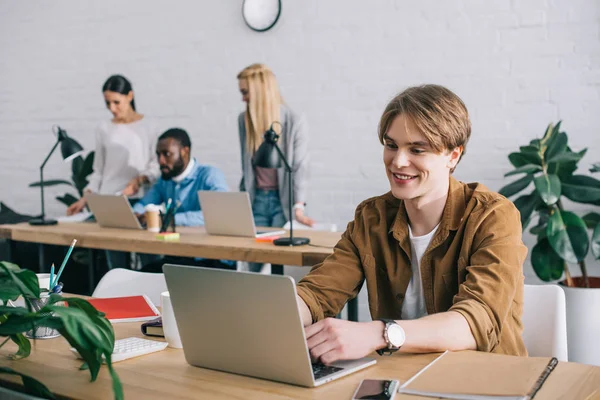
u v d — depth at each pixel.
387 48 3.94
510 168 3.65
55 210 5.21
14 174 5.39
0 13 5.32
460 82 3.75
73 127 5.11
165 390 1.15
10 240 3.79
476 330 1.34
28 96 5.28
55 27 5.11
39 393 1.15
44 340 1.52
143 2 4.74
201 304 1.24
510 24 3.61
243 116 4.05
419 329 1.31
